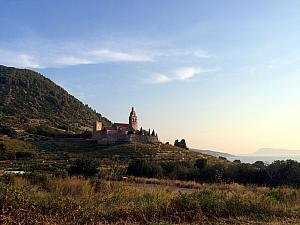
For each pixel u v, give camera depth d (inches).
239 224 476.1
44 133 5846.5
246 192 749.3
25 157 3690.9
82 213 444.1
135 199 570.6
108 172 1535.4
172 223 455.2
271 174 1628.9
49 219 408.2
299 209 585.0
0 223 372.2
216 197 560.7
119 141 5344.5
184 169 1984.5
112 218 454.0
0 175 858.8
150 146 4938.5
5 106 7642.7
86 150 4761.3
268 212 546.6
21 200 433.7
